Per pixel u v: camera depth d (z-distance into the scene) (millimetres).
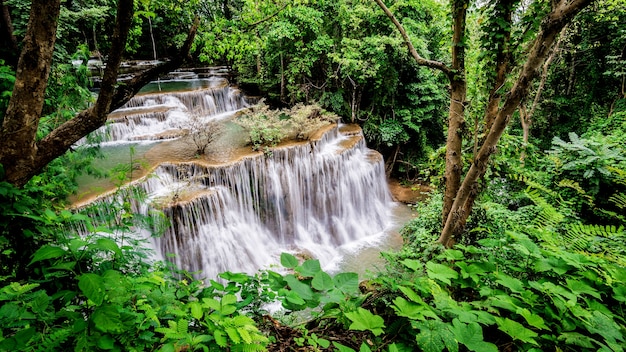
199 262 8039
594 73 15695
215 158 9727
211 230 8398
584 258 2281
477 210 5184
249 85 17578
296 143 10977
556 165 7496
